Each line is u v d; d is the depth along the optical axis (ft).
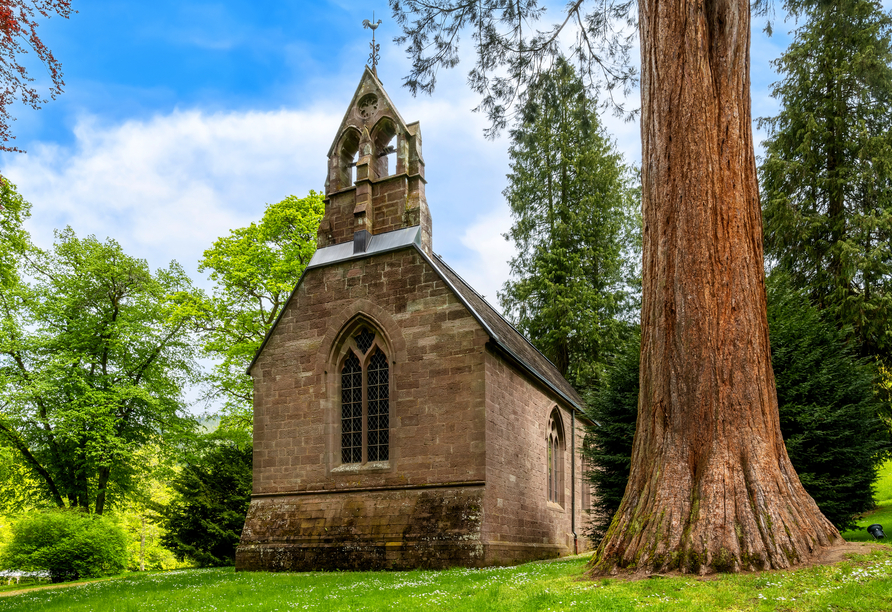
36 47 47.39
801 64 93.81
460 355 61.72
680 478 34.09
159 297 110.22
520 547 63.31
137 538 167.32
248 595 40.37
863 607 24.39
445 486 59.52
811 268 91.25
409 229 68.44
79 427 97.45
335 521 62.23
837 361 61.57
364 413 65.67
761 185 97.35
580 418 91.71
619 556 34.22
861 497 61.05
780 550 30.86
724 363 34.86
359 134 74.84
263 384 70.28
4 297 101.14
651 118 39.24
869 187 85.66
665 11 39.09
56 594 52.85
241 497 91.30
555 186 141.90
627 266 139.13
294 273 102.27
